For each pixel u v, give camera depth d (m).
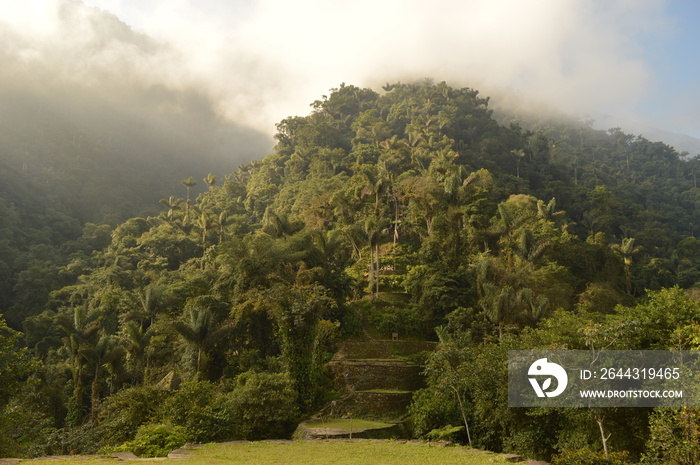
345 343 39.31
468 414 25.28
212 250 60.53
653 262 74.25
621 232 97.56
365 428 26.88
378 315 44.50
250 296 37.62
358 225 51.81
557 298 47.19
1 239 98.19
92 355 40.81
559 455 18.83
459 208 56.25
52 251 102.25
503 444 22.64
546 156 124.06
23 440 19.38
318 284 41.44
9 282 84.81
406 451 18.98
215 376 38.53
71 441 25.02
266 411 26.23
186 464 13.27
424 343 39.53
